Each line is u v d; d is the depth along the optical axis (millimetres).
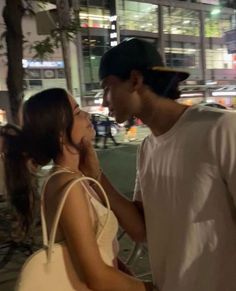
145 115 1415
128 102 1397
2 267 4004
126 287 1396
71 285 1365
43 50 4809
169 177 1367
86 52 31750
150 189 1450
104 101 1463
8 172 1551
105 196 1460
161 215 1416
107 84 1427
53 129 1443
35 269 1322
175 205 1356
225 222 1293
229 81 42562
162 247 1437
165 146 1384
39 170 1552
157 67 1354
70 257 1365
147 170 1459
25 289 1301
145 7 36219
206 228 1297
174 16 38688
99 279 1337
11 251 4102
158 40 37844
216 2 41500
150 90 1381
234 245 1319
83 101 31109
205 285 1315
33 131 1455
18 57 4840
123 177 9828
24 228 1680
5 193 1660
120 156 13477
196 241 1312
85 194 1400
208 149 1261
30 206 1574
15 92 4852
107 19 33125
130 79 1370
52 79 27469
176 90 1415
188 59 40188
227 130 1237
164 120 1395
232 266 1320
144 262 3479
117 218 1685
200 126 1297
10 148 1521
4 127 1544
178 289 1355
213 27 41469
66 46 4996
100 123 15336
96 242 1372
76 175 1416
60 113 1447
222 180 1263
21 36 4871
